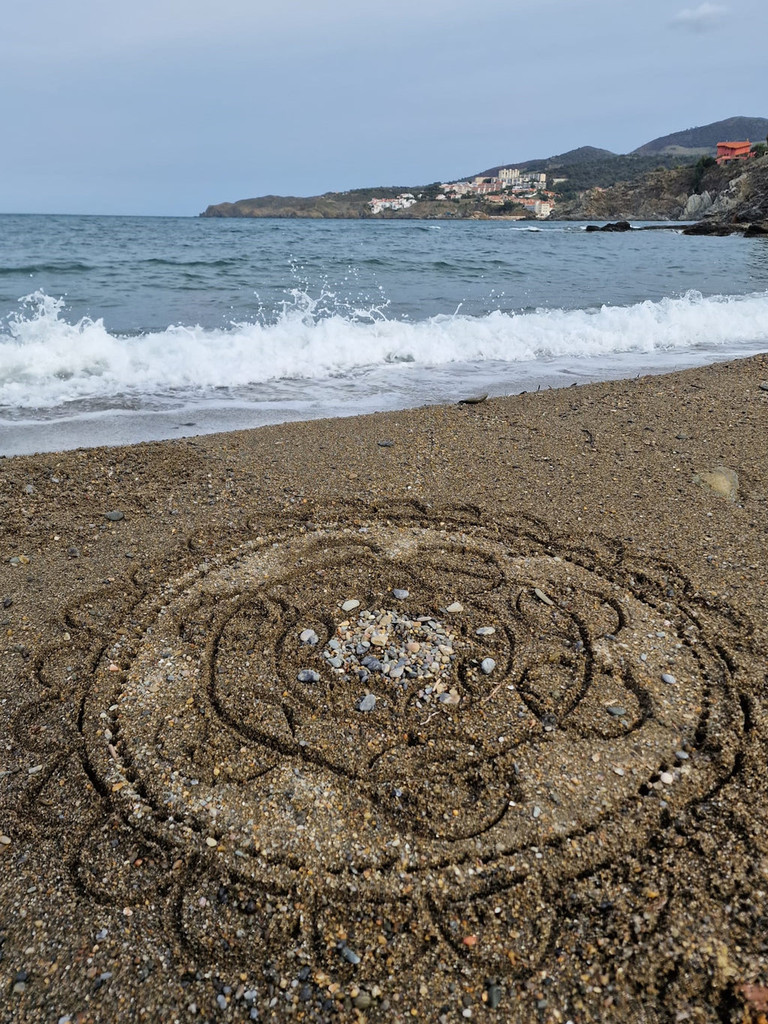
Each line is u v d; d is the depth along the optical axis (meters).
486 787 0.97
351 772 1.00
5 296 4.66
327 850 0.89
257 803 0.95
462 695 1.14
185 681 1.17
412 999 0.75
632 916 0.81
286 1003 0.75
